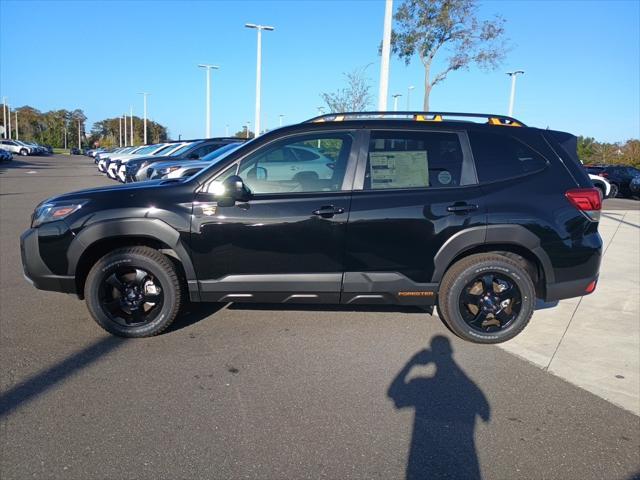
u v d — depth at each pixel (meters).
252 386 3.51
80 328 4.50
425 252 4.12
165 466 2.64
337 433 2.97
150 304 4.27
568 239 4.15
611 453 2.85
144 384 3.50
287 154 4.18
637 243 9.41
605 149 45.78
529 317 4.29
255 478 2.57
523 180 4.21
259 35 27.11
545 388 3.58
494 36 17.72
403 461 2.73
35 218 4.23
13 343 4.15
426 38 17.92
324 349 4.13
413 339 4.39
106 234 4.06
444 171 4.21
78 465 2.64
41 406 3.19
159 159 14.07
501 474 2.65
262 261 4.11
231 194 3.96
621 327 4.81
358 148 4.20
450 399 3.40
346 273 4.14
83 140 119.88
